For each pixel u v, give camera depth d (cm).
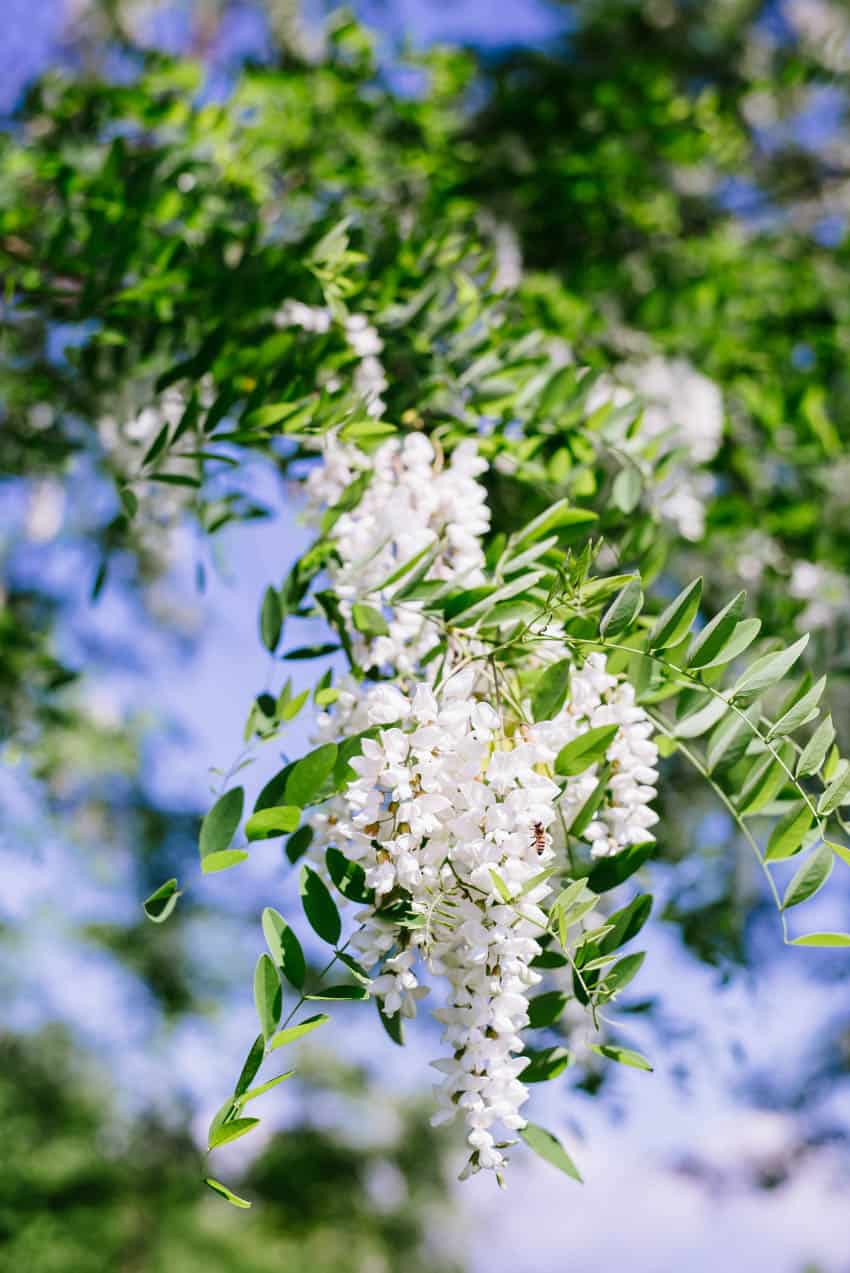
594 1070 146
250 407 136
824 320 229
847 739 186
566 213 221
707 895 162
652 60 278
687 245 228
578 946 114
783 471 190
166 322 150
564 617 119
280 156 186
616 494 140
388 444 133
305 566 129
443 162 204
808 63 291
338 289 146
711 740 119
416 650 124
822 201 302
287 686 124
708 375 205
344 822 117
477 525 127
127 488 136
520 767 112
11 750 206
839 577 183
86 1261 505
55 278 159
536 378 144
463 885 112
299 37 242
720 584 183
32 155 160
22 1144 505
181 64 178
